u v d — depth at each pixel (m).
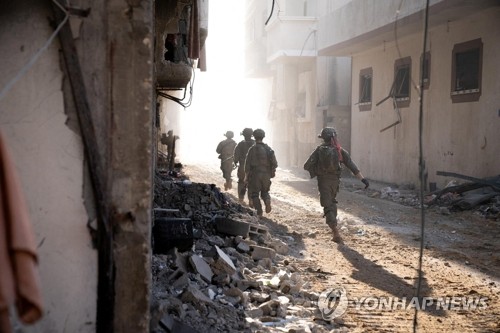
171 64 9.96
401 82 19.84
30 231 2.08
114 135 3.47
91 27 3.41
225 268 6.24
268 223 10.94
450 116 16.52
